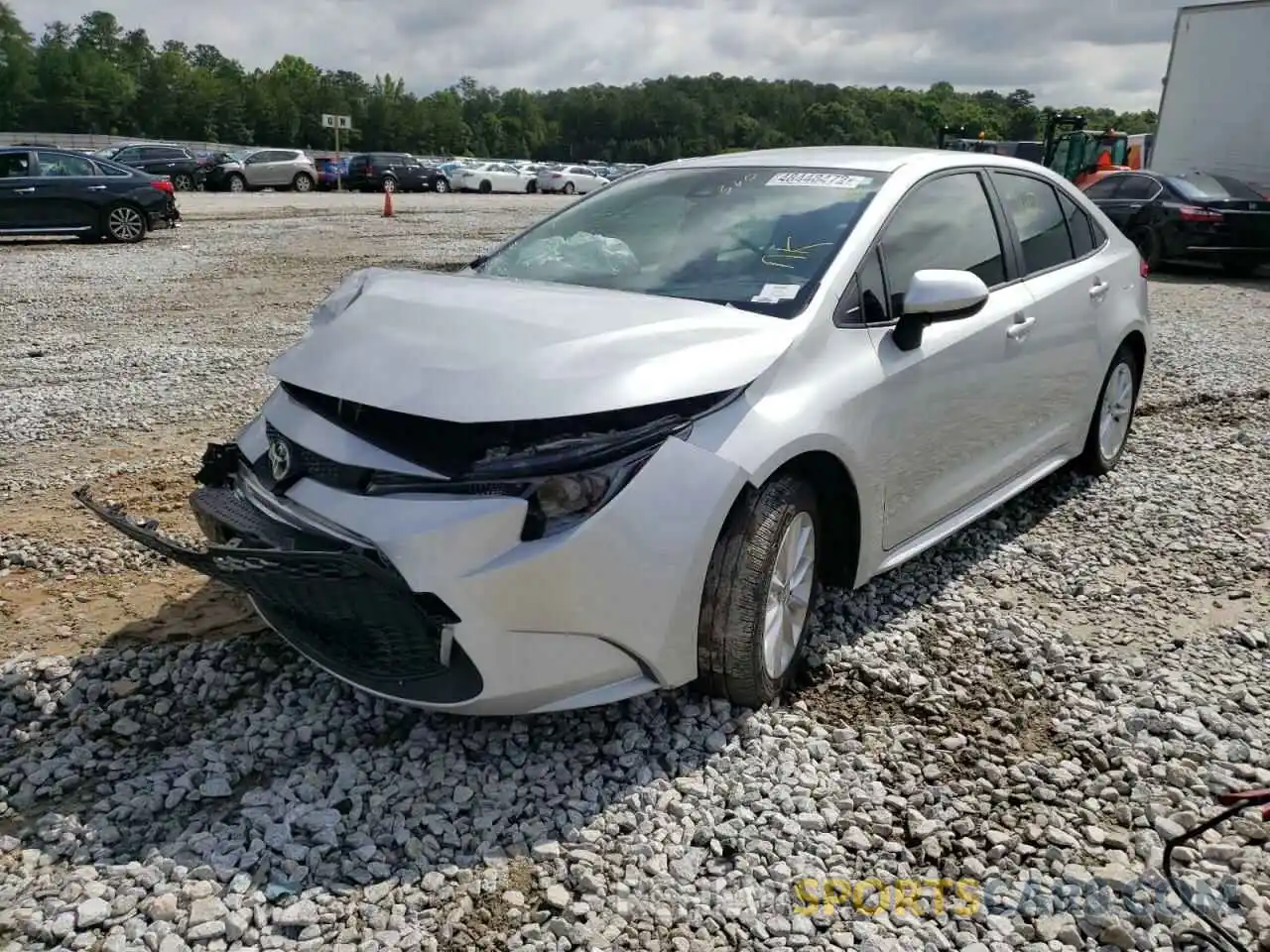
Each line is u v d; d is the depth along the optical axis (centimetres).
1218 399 777
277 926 248
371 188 4269
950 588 440
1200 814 296
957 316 369
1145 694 357
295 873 262
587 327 313
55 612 403
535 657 289
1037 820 294
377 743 321
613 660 300
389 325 329
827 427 332
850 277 364
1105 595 438
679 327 321
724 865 273
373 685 305
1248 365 893
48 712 335
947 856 280
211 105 10900
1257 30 1600
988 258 446
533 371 291
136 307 1135
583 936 247
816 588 364
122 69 11406
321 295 1236
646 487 293
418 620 283
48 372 816
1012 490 476
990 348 424
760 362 321
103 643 379
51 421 670
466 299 340
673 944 247
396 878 264
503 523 280
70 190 1706
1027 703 354
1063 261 509
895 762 317
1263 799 262
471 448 286
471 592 279
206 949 240
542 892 262
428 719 332
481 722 330
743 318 339
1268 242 1512
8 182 1664
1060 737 335
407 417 294
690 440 302
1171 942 252
